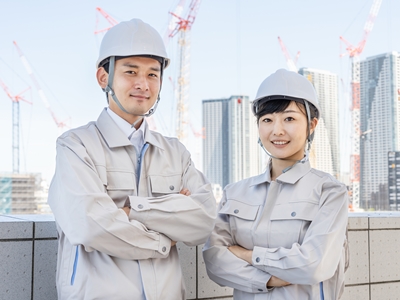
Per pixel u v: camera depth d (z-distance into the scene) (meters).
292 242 1.82
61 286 1.67
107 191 1.72
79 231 1.55
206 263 1.95
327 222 1.76
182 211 1.68
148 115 1.83
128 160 1.78
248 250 1.88
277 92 1.89
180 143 1.99
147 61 1.75
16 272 2.06
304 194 1.88
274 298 1.82
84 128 1.83
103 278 1.60
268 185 2.00
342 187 1.85
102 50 1.79
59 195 1.64
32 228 2.10
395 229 3.25
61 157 1.68
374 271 3.14
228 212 2.00
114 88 1.77
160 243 1.63
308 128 1.95
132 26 1.77
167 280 1.67
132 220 1.60
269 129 1.92
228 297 2.60
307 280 1.70
